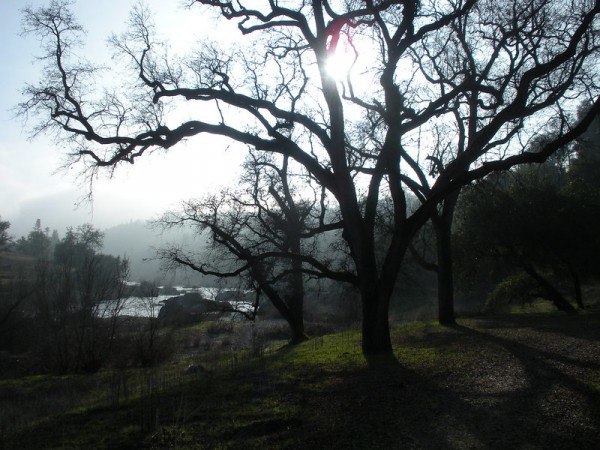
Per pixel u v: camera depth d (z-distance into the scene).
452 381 10.29
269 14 15.23
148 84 14.84
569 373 10.15
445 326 21.31
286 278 22.81
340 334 23.55
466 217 27.66
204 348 27.55
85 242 46.09
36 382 18.95
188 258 21.28
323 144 15.16
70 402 11.77
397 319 32.31
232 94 14.77
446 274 22.80
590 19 14.09
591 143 22.39
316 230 17.64
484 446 6.43
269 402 9.09
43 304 26.77
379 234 20.95
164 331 29.77
